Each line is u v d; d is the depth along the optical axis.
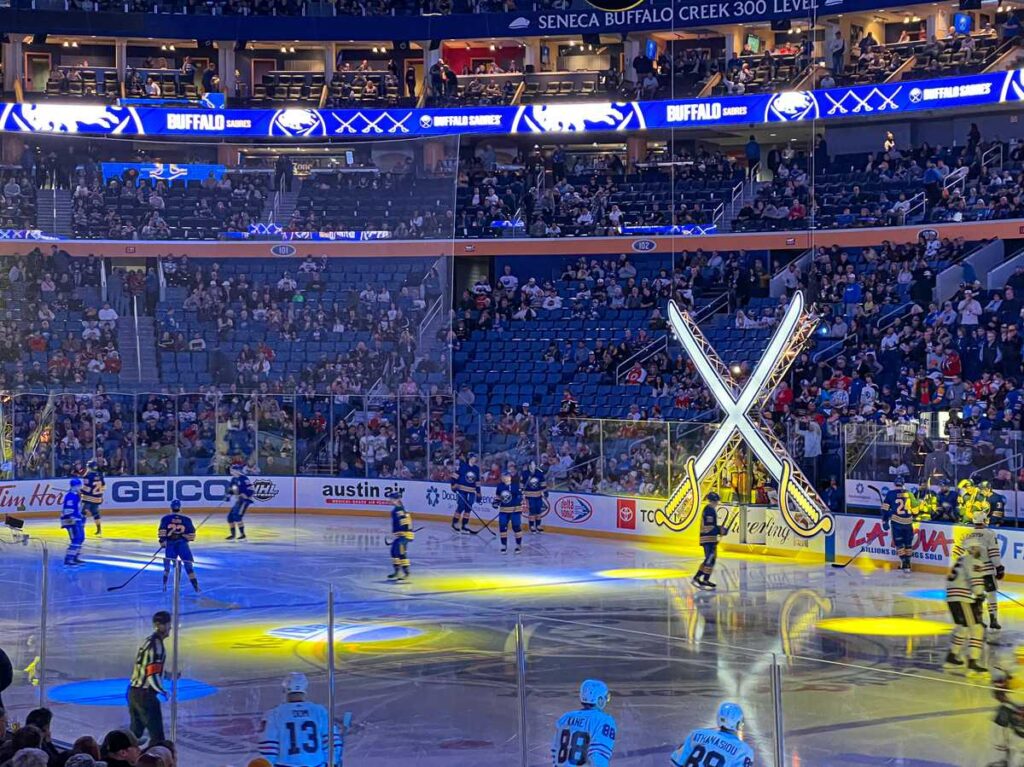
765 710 16.42
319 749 12.04
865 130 48.44
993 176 42.06
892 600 25.11
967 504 27.83
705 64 48.72
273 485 40.31
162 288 43.12
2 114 46.91
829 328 40.44
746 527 31.97
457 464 36.94
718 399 31.83
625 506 34.53
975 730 15.35
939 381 35.84
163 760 9.49
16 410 38.16
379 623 22.62
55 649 20.19
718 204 46.34
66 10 48.78
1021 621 22.98
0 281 41.78
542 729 15.74
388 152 48.66
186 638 21.31
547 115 47.53
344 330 42.53
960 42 44.84
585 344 43.28
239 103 49.75
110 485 39.19
